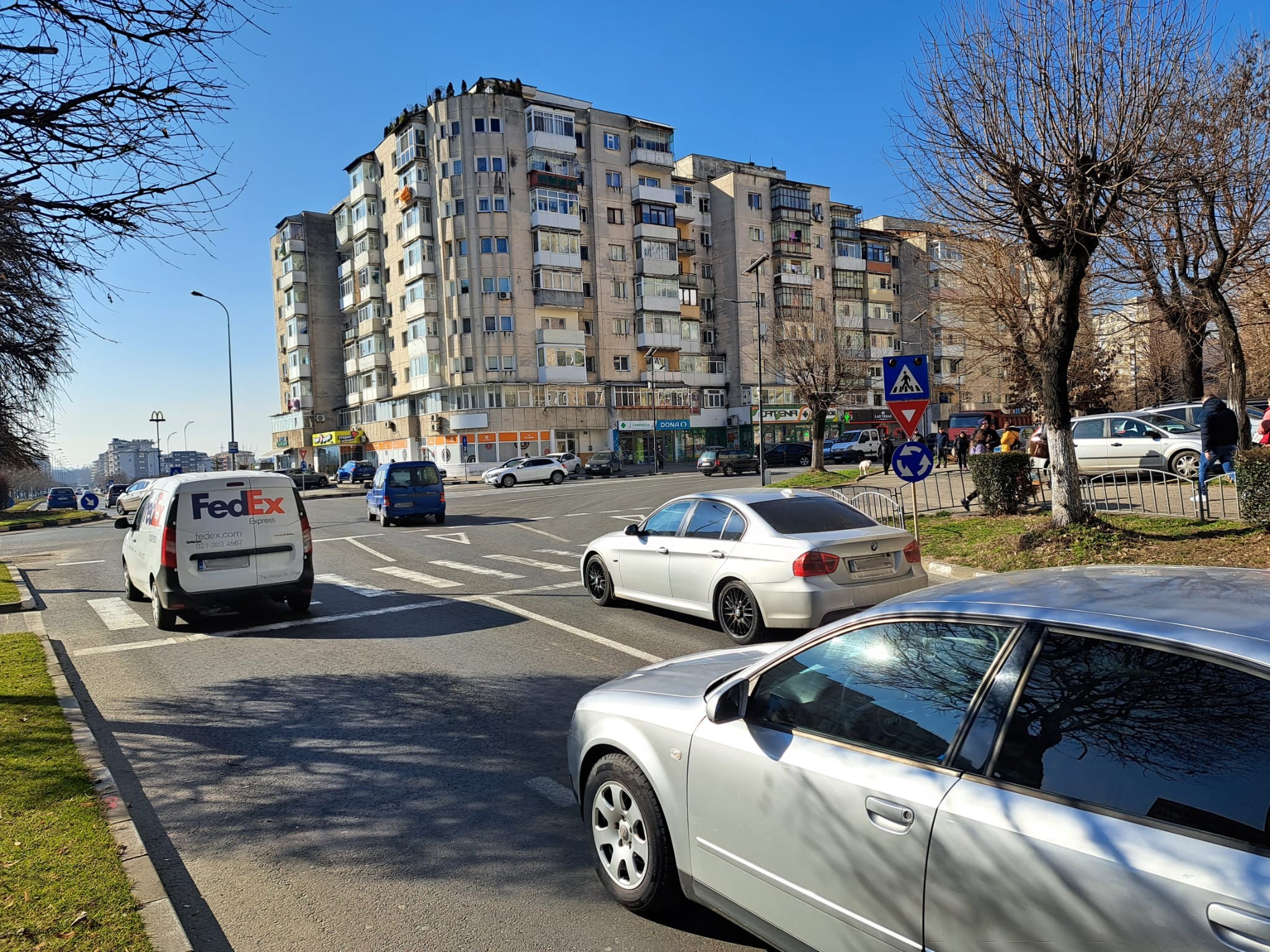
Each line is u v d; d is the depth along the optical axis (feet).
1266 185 39.29
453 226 185.16
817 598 22.58
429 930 10.57
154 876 11.39
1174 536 33.19
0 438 26.27
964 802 6.82
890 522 48.21
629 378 203.10
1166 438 56.85
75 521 119.44
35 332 21.29
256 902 11.43
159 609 30.27
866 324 230.89
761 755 8.73
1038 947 6.14
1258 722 5.80
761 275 219.61
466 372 185.06
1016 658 7.22
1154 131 30.27
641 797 10.32
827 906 7.89
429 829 13.55
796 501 25.70
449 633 28.30
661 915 10.60
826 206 228.84
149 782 16.03
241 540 30.50
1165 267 47.01
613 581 30.96
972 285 65.05
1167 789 6.00
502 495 111.65
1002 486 45.73
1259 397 96.32
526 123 187.21
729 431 220.02
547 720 18.70
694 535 26.94
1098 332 79.71
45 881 11.22
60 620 33.60
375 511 77.61
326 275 251.39
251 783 15.79
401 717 19.33
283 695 21.58
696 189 222.28
